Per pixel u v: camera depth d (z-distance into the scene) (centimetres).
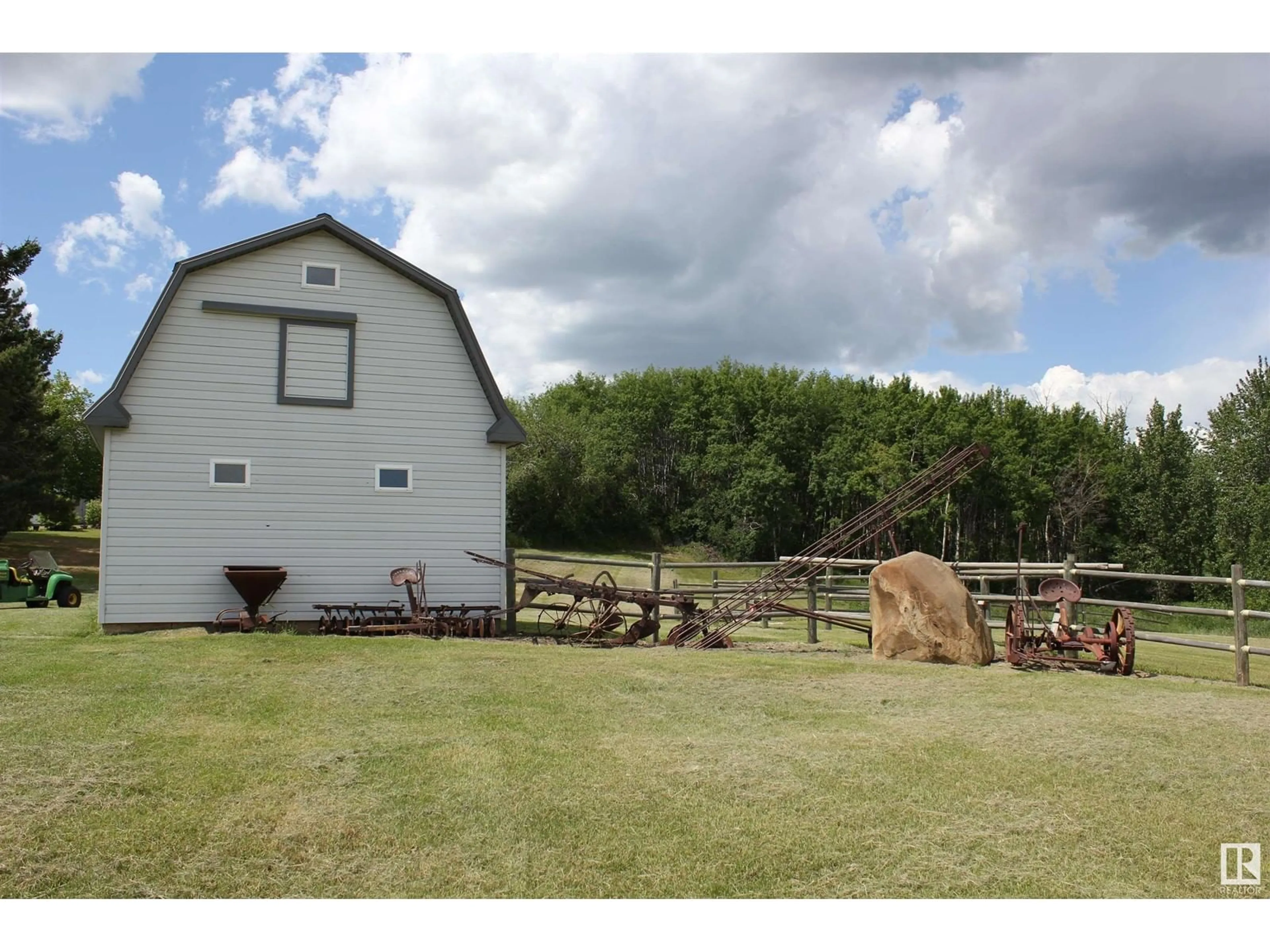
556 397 7638
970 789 660
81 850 539
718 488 6412
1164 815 613
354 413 1658
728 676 1123
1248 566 4825
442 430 1711
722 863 534
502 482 1744
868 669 1198
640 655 1322
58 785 644
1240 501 4950
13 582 2158
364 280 1684
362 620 1541
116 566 1496
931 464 5816
